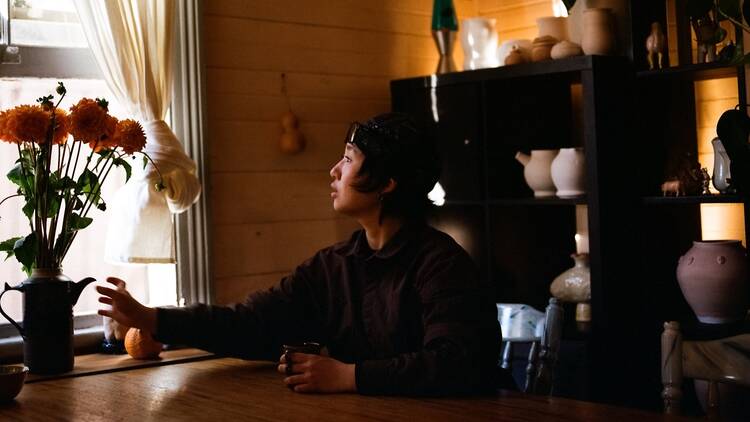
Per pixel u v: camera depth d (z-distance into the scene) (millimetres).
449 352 1979
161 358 2602
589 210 3209
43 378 2338
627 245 3273
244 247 3285
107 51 2916
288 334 2369
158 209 2926
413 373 1963
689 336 3141
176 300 3121
